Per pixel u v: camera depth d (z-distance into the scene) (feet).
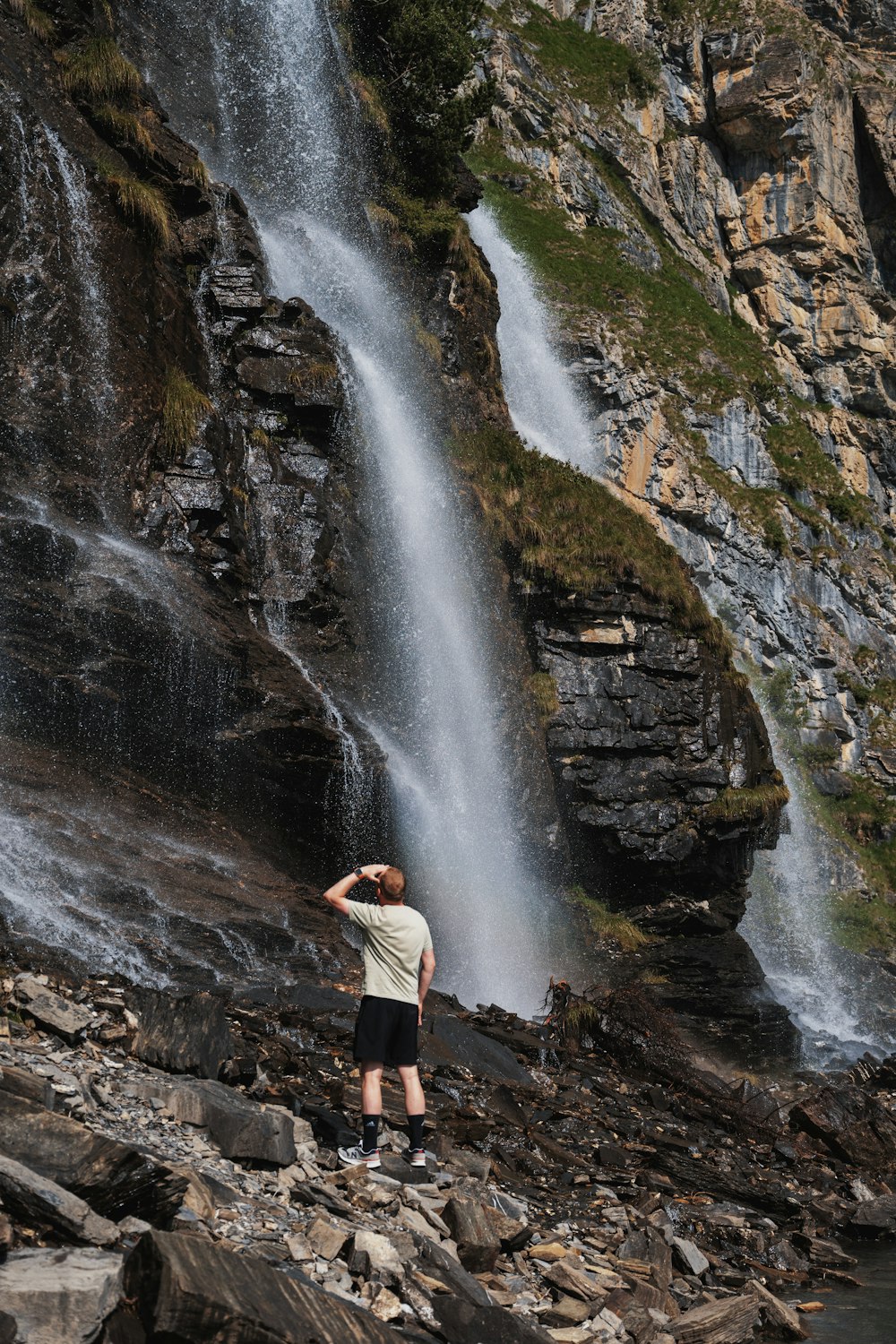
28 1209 12.76
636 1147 30.32
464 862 57.62
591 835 68.74
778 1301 22.08
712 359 156.97
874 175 201.57
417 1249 17.43
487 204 151.23
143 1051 21.56
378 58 90.53
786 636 142.10
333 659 54.54
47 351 46.37
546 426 128.57
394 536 63.57
